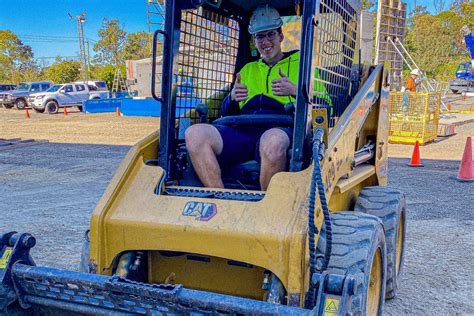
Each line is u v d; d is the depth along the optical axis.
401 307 3.88
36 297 2.65
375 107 4.28
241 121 3.38
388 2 18.06
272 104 3.56
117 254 2.82
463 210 6.82
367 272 2.60
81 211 6.79
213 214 2.66
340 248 2.70
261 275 2.82
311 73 2.83
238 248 2.54
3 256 2.64
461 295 4.11
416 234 5.75
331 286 2.11
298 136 2.82
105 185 8.53
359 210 3.91
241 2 3.92
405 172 9.64
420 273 4.58
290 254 2.43
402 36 19.62
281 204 2.60
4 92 34.47
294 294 2.43
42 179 9.14
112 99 28.83
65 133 17.31
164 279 3.05
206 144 3.14
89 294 2.50
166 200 2.83
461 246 5.33
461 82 37.12
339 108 3.73
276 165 2.96
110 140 15.18
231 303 2.18
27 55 91.69
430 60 49.00
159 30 3.11
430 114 14.10
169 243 2.68
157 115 24.41
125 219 2.77
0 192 8.07
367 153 4.14
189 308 2.28
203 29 3.70
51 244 5.37
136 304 2.40
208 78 3.85
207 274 2.94
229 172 3.34
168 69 3.23
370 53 10.46
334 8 3.36
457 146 13.41
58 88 30.34
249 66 3.75
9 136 16.48
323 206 2.39
